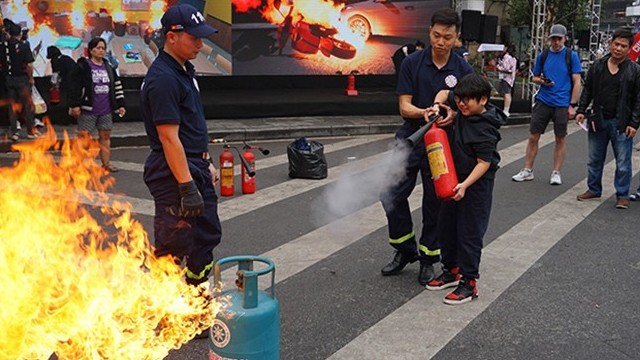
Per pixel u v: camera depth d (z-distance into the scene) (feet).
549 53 26.58
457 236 15.34
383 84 58.54
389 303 15.24
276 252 18.69
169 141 12.14
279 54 52.26
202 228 13.33
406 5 54.49
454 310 14.84
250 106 44.52
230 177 25.00
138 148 35.68
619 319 14.43
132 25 46.14
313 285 16.26
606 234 20.58
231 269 17.12
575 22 82.48
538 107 27.04
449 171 14.55
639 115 22.88
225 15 49.90
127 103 42.37
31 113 34.76
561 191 26.21
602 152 24.32
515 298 15.52
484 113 14.56
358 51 54.24
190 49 12.33
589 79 24.07
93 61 28.25
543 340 13.43
